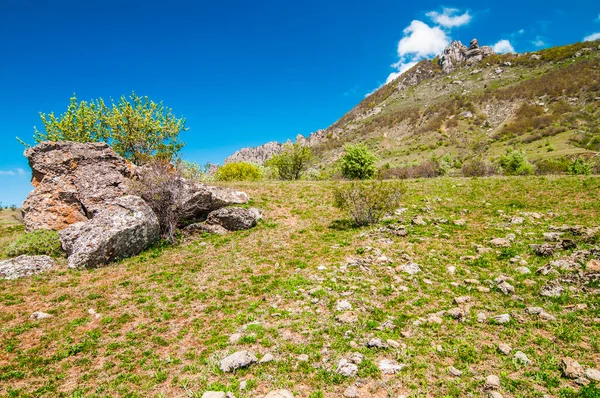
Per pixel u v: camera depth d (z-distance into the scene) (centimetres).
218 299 1151
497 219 1830
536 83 18538
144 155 2722
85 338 914
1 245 1791
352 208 2114
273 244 1720
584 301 940
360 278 1237
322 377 702
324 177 6650
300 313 1006
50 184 1883
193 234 1923
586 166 4984
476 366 714
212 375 731
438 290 1117
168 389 693
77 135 3152
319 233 1905
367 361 746
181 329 959
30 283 1275
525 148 11275
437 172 6581
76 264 1435
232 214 1975
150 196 1861
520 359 716
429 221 1900
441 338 837
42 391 694
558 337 795
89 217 1859
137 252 1634
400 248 1517
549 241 1413
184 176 2173
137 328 968
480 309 971
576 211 1802
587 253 1170
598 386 607
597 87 15038
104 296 1181
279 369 735
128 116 3225
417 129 19912
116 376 746
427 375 693
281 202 2548
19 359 812
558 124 12875
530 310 920
